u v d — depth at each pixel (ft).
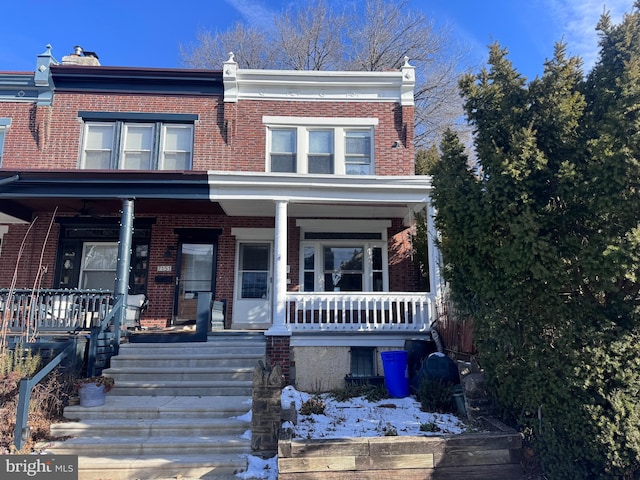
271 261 40.50
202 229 39.60
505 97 18.06
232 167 38.96
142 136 39.63
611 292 15.34
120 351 28.96
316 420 21.84
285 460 16.25
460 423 21.17
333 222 40.04
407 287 39.42
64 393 22.39
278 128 40.09
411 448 16.61
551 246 15.24
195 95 40.19
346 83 40.60
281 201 32.12
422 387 24.38
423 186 32.37
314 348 30.35
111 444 19.22
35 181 31.58
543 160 16.03
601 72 16.30
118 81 39.91
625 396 14.26
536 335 16.53
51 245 38.75
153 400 23.97
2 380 21.57
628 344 14.44
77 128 39.04
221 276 39.17
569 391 15.24
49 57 39.17
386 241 40.16
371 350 30.99
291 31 88.38
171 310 38.11
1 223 38.83
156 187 32.24
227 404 22.97
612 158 14.16
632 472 14.20
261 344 29.86
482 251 17.38
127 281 31.27
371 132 40.37
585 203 15.38
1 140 38.88
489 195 16.69
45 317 28.91
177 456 18.95
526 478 16.58
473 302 19.29
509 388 18.26
